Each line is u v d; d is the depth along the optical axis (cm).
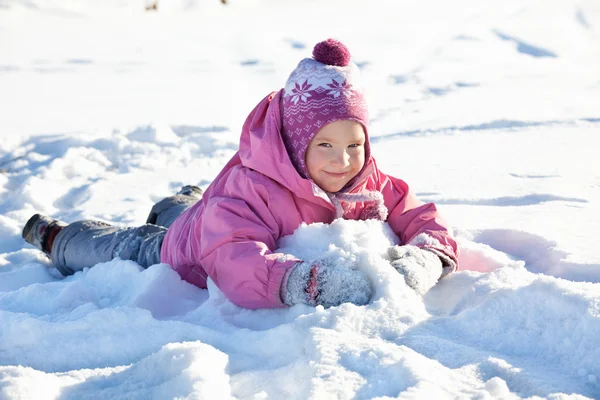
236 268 233
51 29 1834
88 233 330
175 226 288
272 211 253
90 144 627
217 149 639
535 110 755
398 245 261
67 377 178
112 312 210
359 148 257
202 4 2520
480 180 447
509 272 233
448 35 1661
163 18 2242
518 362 177
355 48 1477
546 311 189
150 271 262
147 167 575
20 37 1664
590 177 441
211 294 246
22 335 205
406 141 632
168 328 204
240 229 241
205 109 851
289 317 220
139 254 305
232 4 2584
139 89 1031
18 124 734
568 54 1463
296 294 221
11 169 575
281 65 1291
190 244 271
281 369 178
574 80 1032
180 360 173
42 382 169
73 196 484
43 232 343
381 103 877
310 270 220
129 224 398
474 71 1173
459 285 241
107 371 182
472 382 163
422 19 2092
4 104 879
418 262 235
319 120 250
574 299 185
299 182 252
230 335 202
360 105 255
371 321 198
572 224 326
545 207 365
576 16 1828
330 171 254
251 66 1288
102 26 1967
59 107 860
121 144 625
